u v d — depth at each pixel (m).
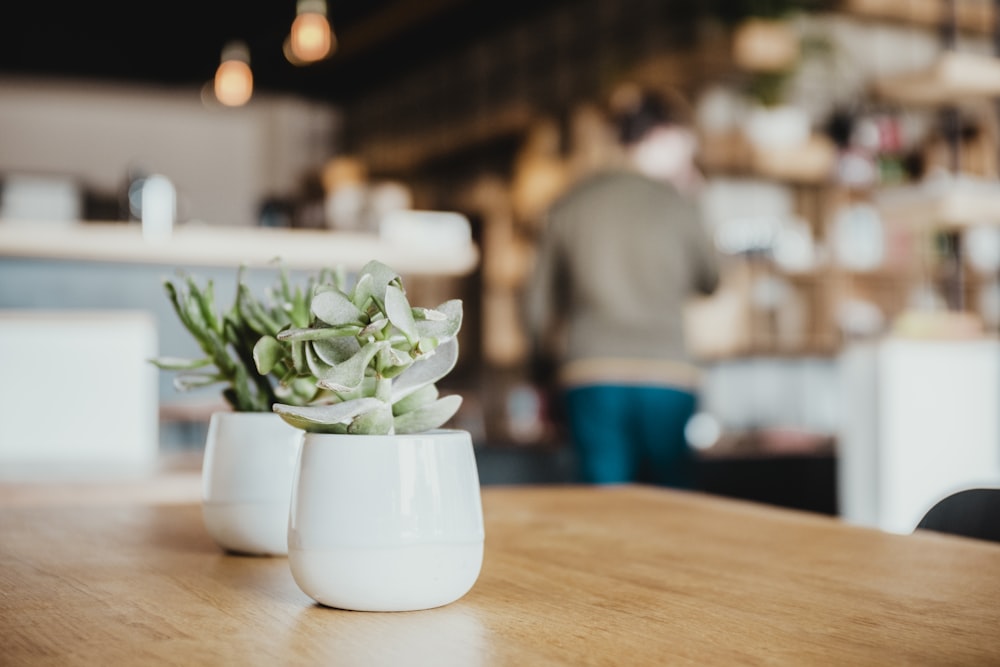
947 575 0.86
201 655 0.61
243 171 8.12
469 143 6.27
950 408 3.26
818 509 3.75
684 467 2.94
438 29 6.54
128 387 2.60
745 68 4.66
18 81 7.60
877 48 5.41
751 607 0.74
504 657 0.61
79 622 0.69
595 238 2.88
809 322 5.25
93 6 6.15
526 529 1.10
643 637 0.65
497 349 5.99
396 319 0.68
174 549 0.99
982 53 5.66
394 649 0.62
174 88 7.90
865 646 0.63
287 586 0.82
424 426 0.78
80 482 1.94
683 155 3.00
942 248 5.16
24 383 2.54
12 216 6.03
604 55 5.61
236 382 0.96
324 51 5.07
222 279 3.02
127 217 3.31
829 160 5.07
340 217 3.22
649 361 2.85
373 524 0.71
